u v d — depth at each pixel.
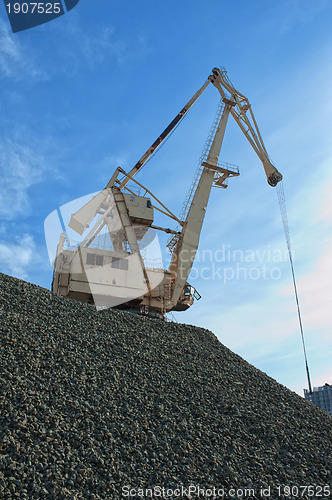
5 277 19.59
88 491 9.58
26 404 11.60
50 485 9.35
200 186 30.50
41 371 13.50
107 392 13.52
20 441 10.29
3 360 13.37
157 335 18.69
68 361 14.52
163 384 14.93
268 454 12.62
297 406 16.05
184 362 16.98
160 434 12.27
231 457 12.04
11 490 8.98
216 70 33.59
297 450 13.14
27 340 14.90
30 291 19.02
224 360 18.17
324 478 12.02
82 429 11.50
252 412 14.59
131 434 11.87
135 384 14.44
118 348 16.48
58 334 16.09
